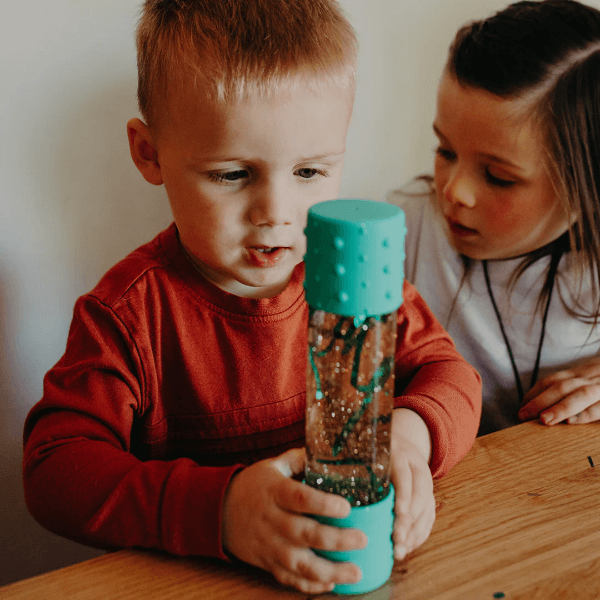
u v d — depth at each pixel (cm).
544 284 100
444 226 104
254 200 59
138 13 80
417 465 54
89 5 77
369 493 45
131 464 54
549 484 57
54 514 54
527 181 91
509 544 49
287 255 63
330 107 59
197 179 59
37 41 75
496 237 98
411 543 48
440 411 64
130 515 50
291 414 77
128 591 45
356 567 44
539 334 104
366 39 97
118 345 67
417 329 80
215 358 72
